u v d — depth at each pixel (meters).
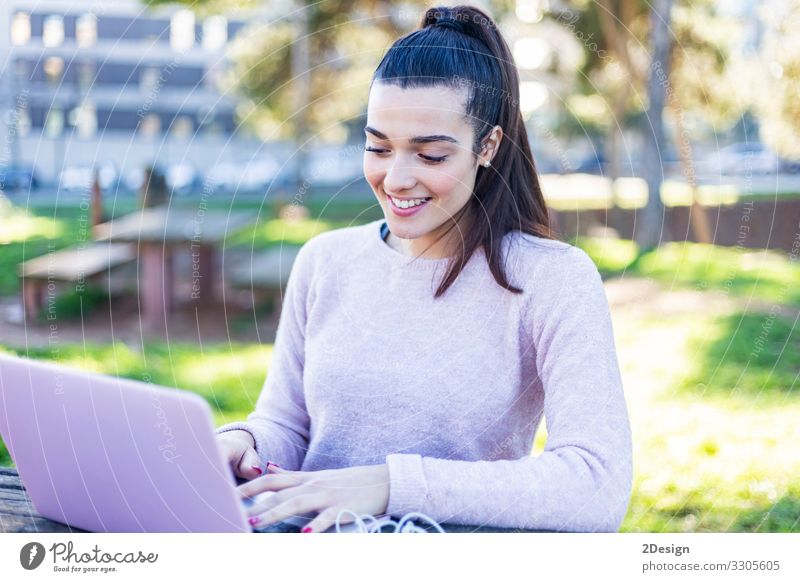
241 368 3.63
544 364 1.15
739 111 6.77
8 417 1.00
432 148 1.11
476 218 1.20
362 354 1.23
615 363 1.12
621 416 1.08
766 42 6.46
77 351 3.73
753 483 2.53
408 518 1.03
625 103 7.06
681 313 4.34
